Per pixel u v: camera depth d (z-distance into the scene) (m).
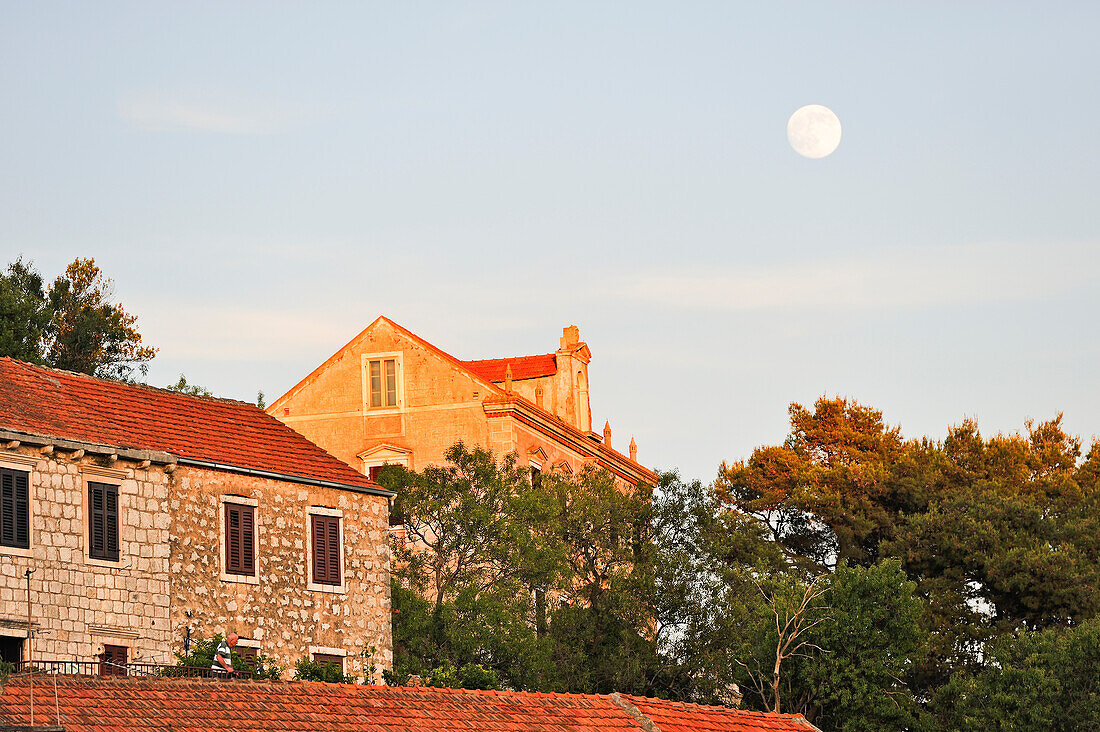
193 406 76.75
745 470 134.62
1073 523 120.69
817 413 139.25
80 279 113.12
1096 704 91.56
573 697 54.38
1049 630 99.19
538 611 85.75
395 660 78.62
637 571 89.12
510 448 98.62
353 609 75.25
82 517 65.12
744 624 91.69
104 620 65.12
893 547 118.19
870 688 91.75
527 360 115.19
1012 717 93.06
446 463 98.88
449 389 100.44
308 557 74.00
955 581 115.19
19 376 70.44
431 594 85.44
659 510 93.94
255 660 67.62
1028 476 134.12
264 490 73.06
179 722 44.25
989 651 100.25
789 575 99.69
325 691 49.59
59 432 66.19
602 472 95.44
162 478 68.81
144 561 67.25
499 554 84.06
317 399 102.50
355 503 76.75
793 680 93.50
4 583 61.62
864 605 94.25
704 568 91.19
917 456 134.00
